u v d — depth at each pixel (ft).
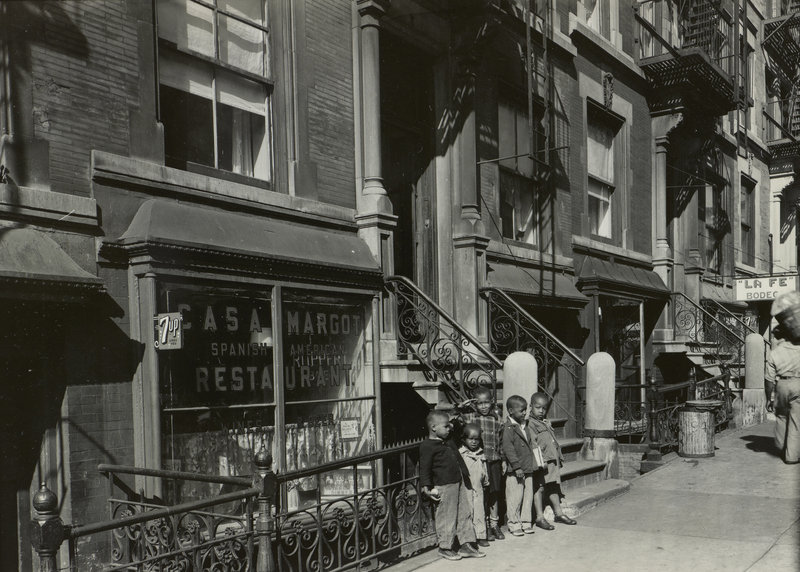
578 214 42.04
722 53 61.41
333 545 22.26
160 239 18.75
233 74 23.67
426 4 31.32
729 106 55.72
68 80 18.26
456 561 20.48
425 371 26.84
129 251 18.98
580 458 31.55
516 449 23.24
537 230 38.40
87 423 17.93
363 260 26.09
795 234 78.48
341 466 18.97
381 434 26.43
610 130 47.50
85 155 18.53
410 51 32.04
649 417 34.88
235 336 21.44
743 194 70.49
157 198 20.24
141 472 17.62
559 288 38.17
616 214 47.44
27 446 17.66
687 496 27.35
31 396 17.67
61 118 18.04
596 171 45.70
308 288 23.73
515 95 36.96
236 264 21.11
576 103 42.29
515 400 23.66
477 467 21.98
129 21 19.90
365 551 19.90
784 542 20.94
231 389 21.21
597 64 44.75
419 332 28.48
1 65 17.06
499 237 34.94
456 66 32.81
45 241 17.13
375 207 27.07
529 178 38.04
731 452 35.17
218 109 23.16
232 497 15.70
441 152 32.91
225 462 20.83
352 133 27.73
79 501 17.57
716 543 21.20
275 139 24.82
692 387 39.81
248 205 22.93
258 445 21.91
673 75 49.32
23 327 17.30
